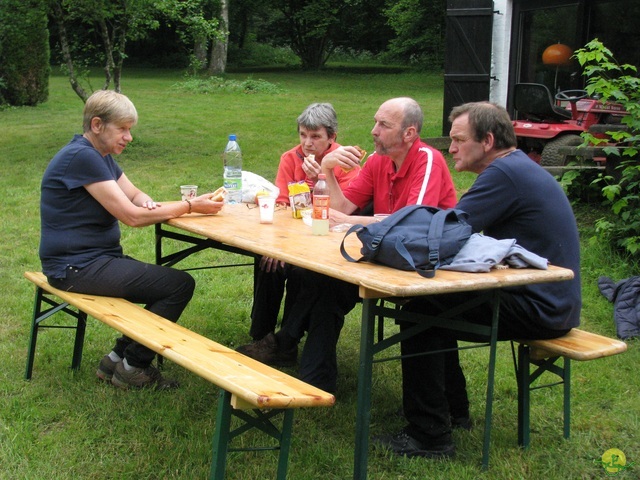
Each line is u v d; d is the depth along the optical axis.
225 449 2.58
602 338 3.21
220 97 18.64
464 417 3.51
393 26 29.33
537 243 3.18
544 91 8.16
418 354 3.00
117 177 4.13
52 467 3.06
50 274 3.69
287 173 4.58
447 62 10.67
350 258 2.92
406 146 3.78
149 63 32.94
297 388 2.55
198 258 6.32
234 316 5.04
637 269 5.55
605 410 3.68
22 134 12.73
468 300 3.03
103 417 3.48
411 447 3.21
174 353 2.84
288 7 32.09
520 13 10.44
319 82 24.11
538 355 3.29
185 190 4.29
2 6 10.81
